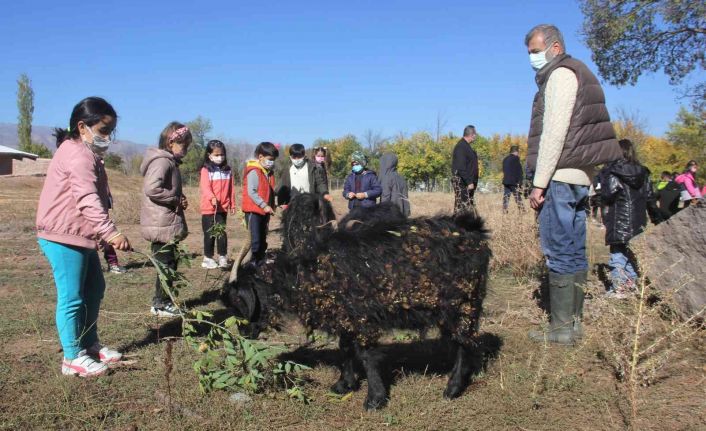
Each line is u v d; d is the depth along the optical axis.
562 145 5.22
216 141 9.32
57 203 4.41
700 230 5.73
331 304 3.99
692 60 16.44
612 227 7.21
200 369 4.41
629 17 15.96
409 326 4.10
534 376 4.66
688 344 5.29
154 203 6.32
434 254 3.97
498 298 7.25
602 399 4.29
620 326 5.09
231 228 14.88
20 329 5.89
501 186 15.31
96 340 5.03
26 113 55.84
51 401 4.21
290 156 8.83
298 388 4.22
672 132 35.56
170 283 5.20
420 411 4.14
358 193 9.49
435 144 34.00
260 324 4.60
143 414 4.07
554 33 5.40
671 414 4.03
